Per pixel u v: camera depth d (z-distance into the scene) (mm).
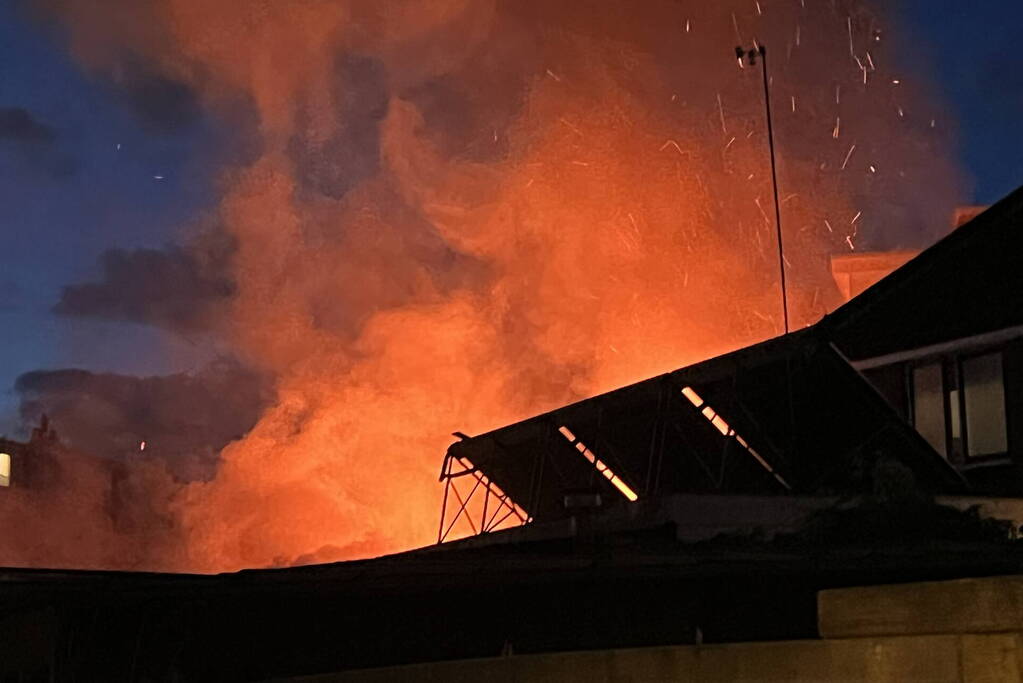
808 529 11031
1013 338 13492
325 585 9875
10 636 10734
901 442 12922
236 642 10578
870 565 9312
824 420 13312
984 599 7754
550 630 9945
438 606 10344
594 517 11625
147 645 10586
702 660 8883
